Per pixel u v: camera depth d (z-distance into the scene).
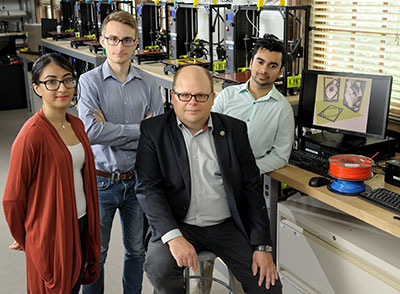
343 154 2.32
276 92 2.43
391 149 2.53
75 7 6.30
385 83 2.31
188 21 4.11
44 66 1.80
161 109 2.42
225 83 3.08
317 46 3.28
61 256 1.85
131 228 2.41
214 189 1.98
